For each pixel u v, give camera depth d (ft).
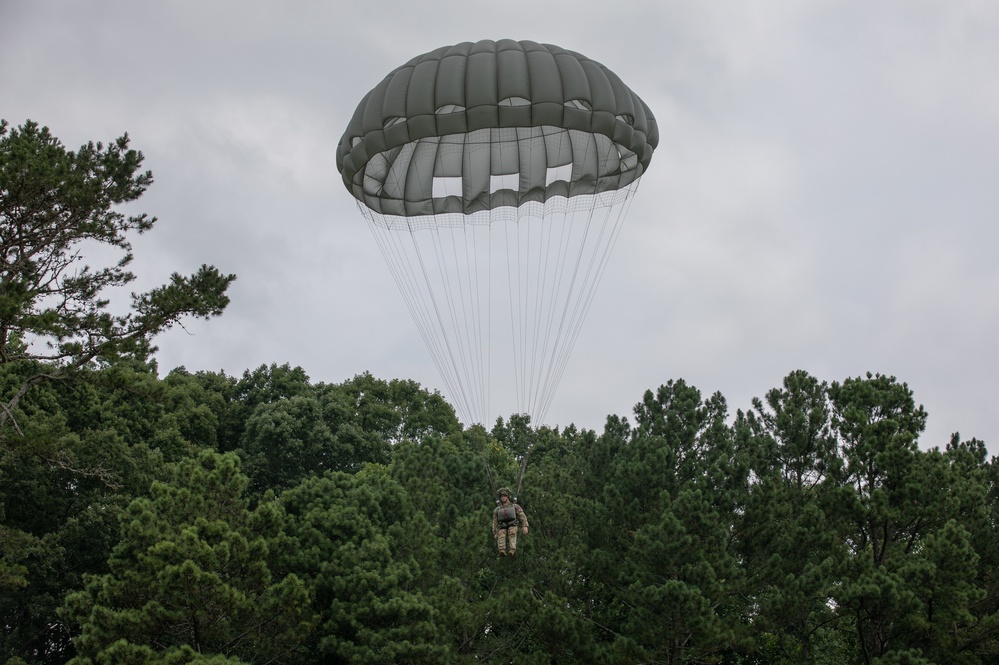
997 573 93.20
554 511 111.14
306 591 88.79
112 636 81.15
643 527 94.79
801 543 95.91
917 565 85.97
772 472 105.09
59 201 85.92
